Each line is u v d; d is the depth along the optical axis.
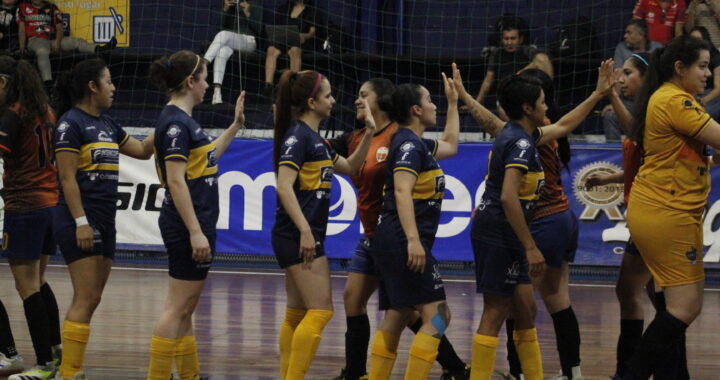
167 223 15.56
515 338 16.28
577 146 31.56
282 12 36.97
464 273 32.34
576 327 17.33
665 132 14.57
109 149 17.09
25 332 22.61
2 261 34.19
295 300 16.56
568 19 37.09
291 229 15.77
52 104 24.62
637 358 14.95
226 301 27.09
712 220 31.03
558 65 35.66
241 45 37.19
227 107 36.44
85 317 16.98
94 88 16.94
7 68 18.12
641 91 15.16
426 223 15.31
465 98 17.80
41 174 18.30
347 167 16.84
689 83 14.71
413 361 15.13
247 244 33.25
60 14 38.03
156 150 15.68
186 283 15.62
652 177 14.84
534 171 15.31
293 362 15.64
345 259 32.72
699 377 18.88
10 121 17.77
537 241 16.70
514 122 15.49
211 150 15.75
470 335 22.69
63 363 16.97
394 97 15.57
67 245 16.88
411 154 14.93
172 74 15.64
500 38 34.62
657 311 17.88
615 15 38.06
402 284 15.15
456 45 39.06
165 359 15.48
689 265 14.71
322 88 15.91
